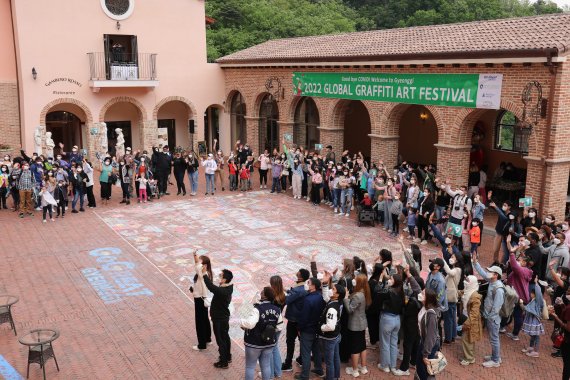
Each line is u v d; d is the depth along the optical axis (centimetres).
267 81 2625
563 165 1512
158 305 1184
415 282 898
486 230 1706
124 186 2045
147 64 2800
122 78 2708
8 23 2562
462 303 1032
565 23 1627
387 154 2045
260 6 4681
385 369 927
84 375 912
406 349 910
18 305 1174
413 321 903
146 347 1008
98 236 1656
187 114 3141
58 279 1320
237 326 1098
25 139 2580
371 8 5719
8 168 1942
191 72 2927
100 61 2680
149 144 2870
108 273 1360
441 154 1816
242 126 3022
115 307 1172
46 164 2025
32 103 2562
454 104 1742
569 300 953
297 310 866
